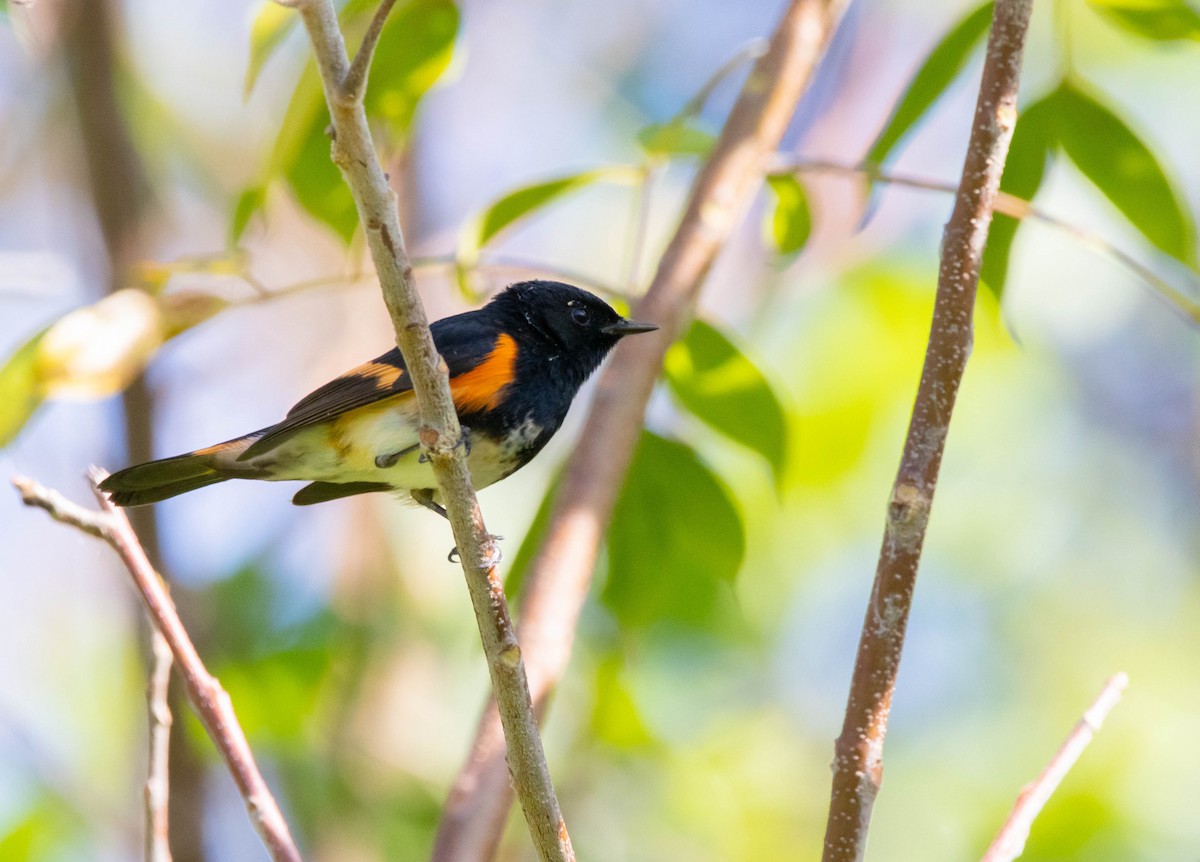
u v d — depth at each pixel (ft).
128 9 40.27
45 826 34.06
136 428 31.22
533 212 26.05
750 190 25.12
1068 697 44.52
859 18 44.78
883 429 39.58
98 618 40.47
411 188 40.91
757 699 41.60
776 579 40.75
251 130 44.93
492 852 19.56
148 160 40.37
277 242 43.27
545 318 25.00
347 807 36.01
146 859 16.60
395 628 38.70
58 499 16.92
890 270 40.32
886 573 14.43
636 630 28.17
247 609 37.45
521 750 14.40
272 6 22.49
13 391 23.06
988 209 14.62
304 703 35.14
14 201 42.68
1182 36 22.94
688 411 26.68
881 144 24.40
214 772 35.96
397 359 23.53
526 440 24.08
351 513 39.24
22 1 17.02
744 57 25.76
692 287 24.44
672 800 38.63
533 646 20.88
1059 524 47.19
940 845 40.78
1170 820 40.47
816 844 39.83
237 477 24.07
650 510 27.32
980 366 43.60
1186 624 46.06
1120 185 23.48
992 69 14.79
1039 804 15.43
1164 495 48.34
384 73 24.64
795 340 40.40
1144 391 49.19
